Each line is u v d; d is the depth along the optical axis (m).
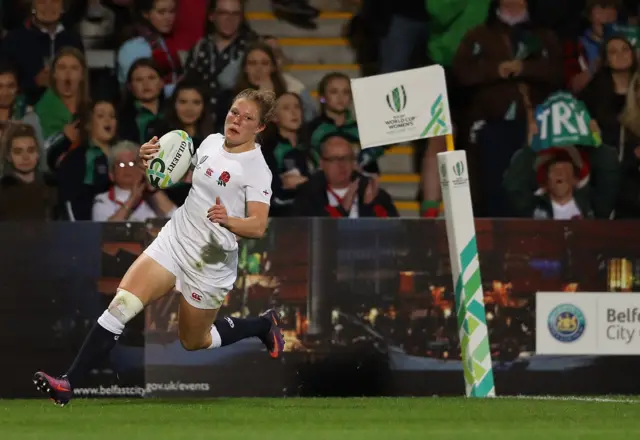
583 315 26.41
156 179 19.52
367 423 17.66
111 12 33.12
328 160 30.84
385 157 33.50
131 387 25.94
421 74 24.66
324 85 31.86
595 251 26.50
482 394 24.64
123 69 32.53
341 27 35.56
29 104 32.25
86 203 31.23
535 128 32.50
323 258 26.09
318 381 25.98
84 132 31.67
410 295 26.22
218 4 32.25
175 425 17.12
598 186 32.41
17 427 16.78
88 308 26.30
